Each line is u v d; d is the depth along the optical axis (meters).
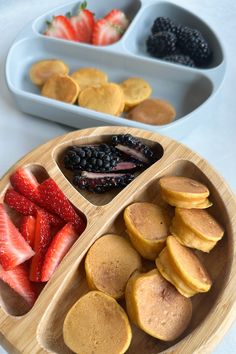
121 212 0.34
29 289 0.31
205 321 0.28
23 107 0.44
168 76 0.47
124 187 0.36
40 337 0.29
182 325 0.29
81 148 0.36
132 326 0.30
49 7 0.55
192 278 0.29
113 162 0.36
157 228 0.33
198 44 0.48
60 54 0.50
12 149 0.43
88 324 0.29
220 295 0.29
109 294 0.30
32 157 0.36
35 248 0.33
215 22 0.54
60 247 0.32
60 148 0.37
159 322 0.29
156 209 0.34
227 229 0.32
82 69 0.48
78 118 0.41
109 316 0.29
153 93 0.47
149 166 0.37
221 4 0.55
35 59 0.50
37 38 0.49
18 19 0.54
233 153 0.42
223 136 0.43
